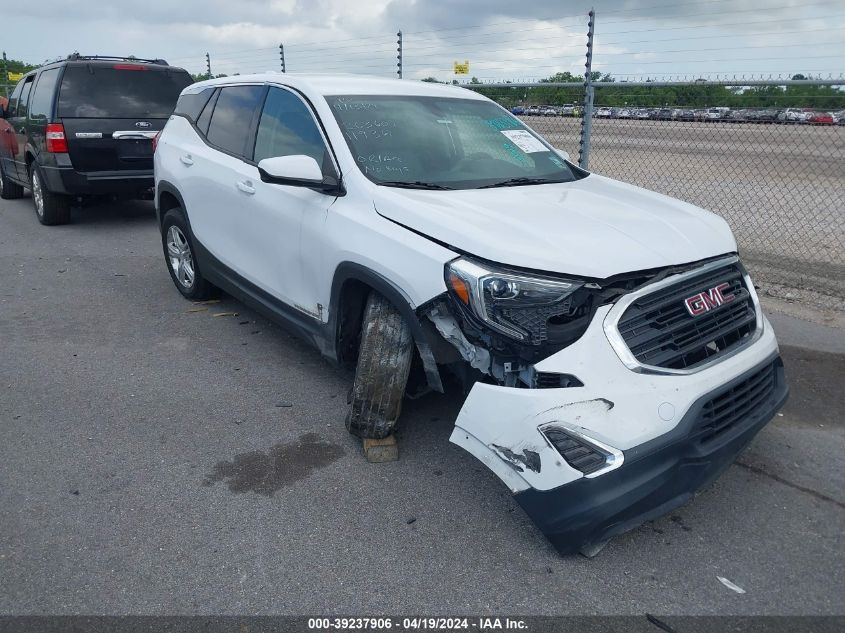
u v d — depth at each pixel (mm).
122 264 7652
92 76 8922
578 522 2748
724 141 9469
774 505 3410
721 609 2740
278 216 4359
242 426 4133
